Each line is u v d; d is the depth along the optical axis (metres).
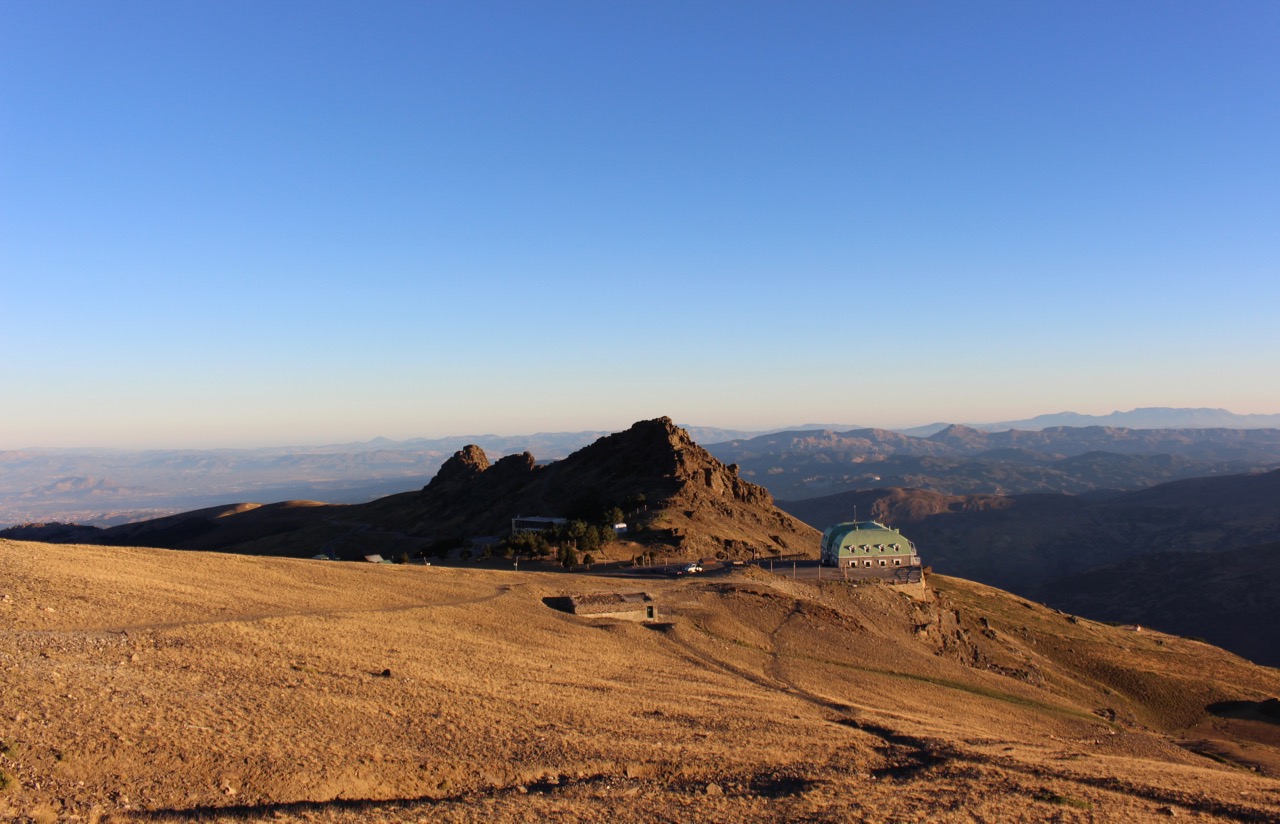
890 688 73.75
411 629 58.75
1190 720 101.31
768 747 42.47
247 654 43.38
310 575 75.31
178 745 29.50
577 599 79.88
